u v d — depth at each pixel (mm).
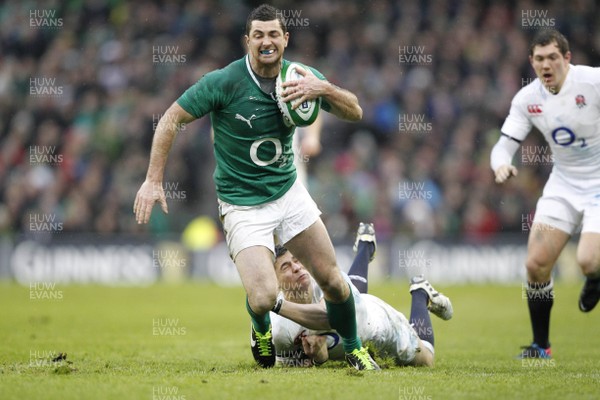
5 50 91562
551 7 92312
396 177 79000
